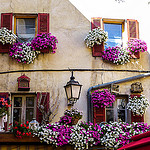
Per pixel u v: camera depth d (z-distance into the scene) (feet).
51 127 27.63
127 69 32.65
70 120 28.12
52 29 32.83
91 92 31.65
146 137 18.81
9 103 29.01
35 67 31.76
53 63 31.99
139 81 32.53
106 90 30.68
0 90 31.04
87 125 28.22
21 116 31.09
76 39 32.81
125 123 29.04
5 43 31.83
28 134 26.66
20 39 32.94
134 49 32.65
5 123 30.17
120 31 33.96
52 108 30.89
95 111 30.99
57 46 32.45
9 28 32.37
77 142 27.02
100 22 33.35
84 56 32.45
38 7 33.24
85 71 32.12
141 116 31.50
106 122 29.19
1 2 33.17
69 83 28.07
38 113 30.58
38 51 31.81
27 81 30.60
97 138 27.53
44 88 31.37
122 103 32.40
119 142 27.61
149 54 33.35
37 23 33.17
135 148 17.53
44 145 27.35
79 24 33.19
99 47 32.63
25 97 31.50
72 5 33.55
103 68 32.37
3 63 31.63
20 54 31.35
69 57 32.30
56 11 33.30
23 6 33.17
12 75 31.42
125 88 32.19
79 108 31.24
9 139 26.71
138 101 31.14
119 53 32.19
